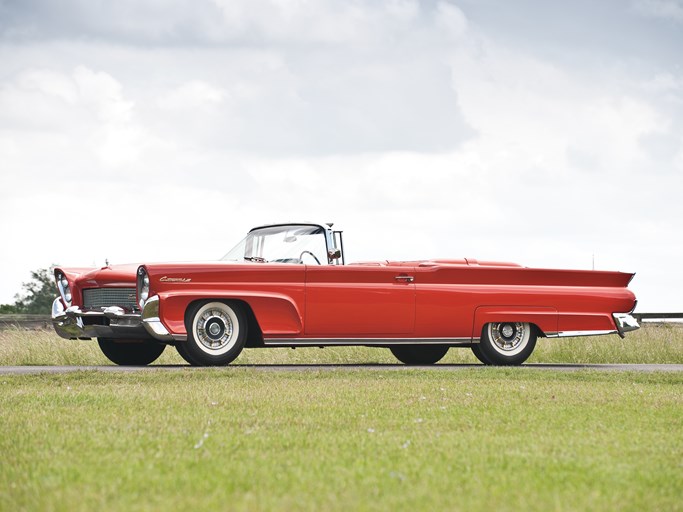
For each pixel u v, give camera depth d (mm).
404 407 10711
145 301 15984
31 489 6355
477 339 17859
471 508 5914
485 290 17812
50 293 78000
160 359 20125
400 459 7496
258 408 10523
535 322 18141
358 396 11727
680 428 9297
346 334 16891
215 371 14664
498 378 14750
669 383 14820
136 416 9789
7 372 15047
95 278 16922
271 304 16359
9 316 37156
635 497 6238
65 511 5781
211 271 16125
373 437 8562
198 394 11766
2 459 7430
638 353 22188
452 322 17578
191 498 6098
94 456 7539
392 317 17141
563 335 18359
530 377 15008
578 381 14570
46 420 9500
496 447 8062
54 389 12531
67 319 17281
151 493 6270
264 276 16391
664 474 6961
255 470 7008
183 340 15984
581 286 18609
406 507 5930
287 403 10961
